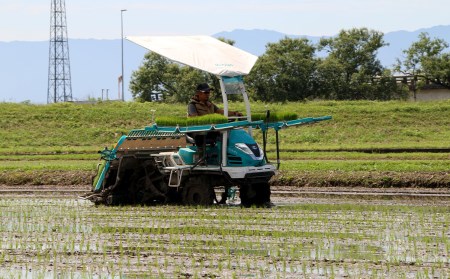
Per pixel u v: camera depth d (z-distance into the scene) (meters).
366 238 30.02
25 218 36.25
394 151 78.12
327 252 27.61
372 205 39.88
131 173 40.78
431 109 101.88
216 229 32.25
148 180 40.66
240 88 39.53
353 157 67.69
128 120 103.19
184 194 40.12
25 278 24.70
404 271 24.73
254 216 35.53
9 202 42.66
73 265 26.33
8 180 54.38
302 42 161.12
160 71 158.75
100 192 41.53
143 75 158.50
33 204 41.59
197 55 39.25
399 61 169.75
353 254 27.27
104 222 34.69
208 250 28.19
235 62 39.44
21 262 26.92
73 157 72.88
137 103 112.50
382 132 95.38
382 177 49.50
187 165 39.25
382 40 166.75
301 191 47.50
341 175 50.25
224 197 41.84
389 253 27.38
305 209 38.03
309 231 31.59
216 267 25.66
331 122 98.50
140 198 41.03
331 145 85.56
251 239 30.05
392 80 161.12
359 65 165.12
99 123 101.75
